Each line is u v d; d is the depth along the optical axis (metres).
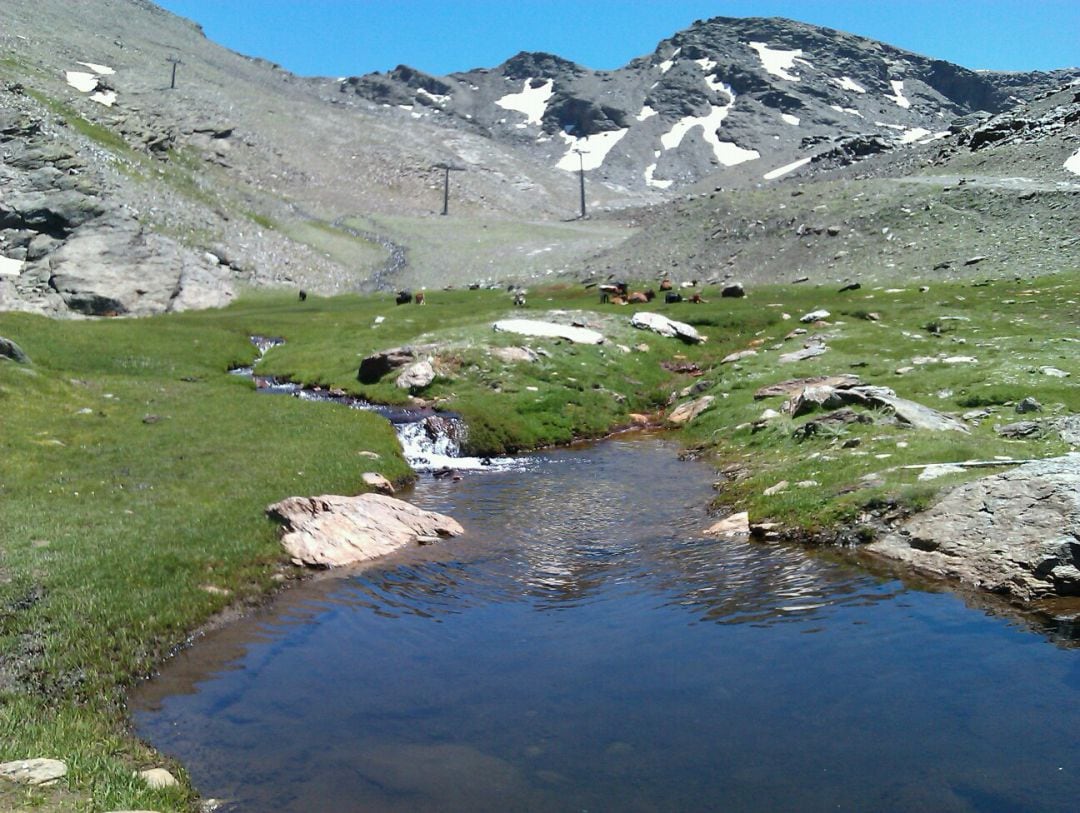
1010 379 37.34
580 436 44.66
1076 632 15.40
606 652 15.60
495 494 31.33
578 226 197.88
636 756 11.68
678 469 34.97
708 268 107.62
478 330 60.25
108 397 40.97
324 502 24.53
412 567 21.70
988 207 96.38
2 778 10.45
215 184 169.25
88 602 17.58
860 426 31.52
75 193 112.94
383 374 51.38
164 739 12.62
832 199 113.50
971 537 19.33
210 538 21.97
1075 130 121.38
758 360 52.72
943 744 11.66
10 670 14.99
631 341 61.84
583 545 24.06
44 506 24.17
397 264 152.75
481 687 14.24
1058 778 10.66
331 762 11.71
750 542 22.92
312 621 17.80
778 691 13.57
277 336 73.12
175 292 106.06
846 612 16.97
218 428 36.41
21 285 96.88
